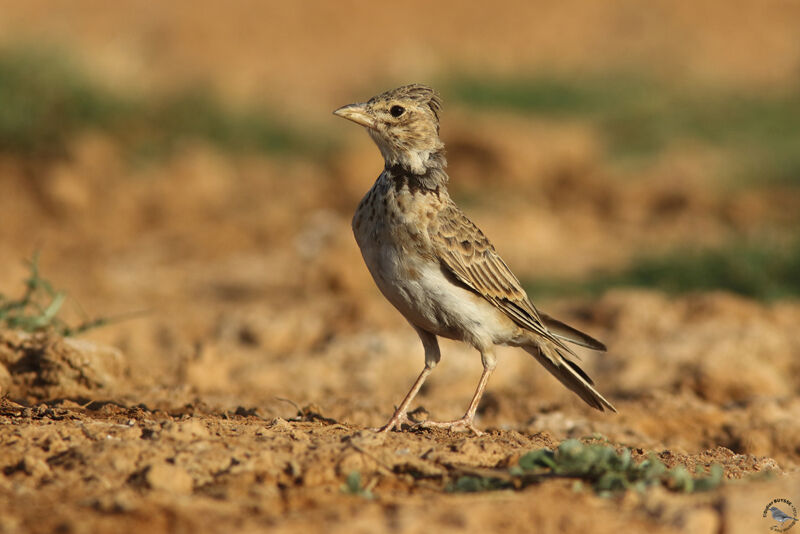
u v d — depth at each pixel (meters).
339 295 16.36
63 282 16.41
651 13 42.81
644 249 19.28
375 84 33.41
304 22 40.78
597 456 6.02
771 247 17.62
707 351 12.62
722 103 32.31
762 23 41.91
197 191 23.84
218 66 34.41
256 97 28.91
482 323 8.29
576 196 24.53
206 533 4.98
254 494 5.59
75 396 9.11
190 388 10.35
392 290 8.18
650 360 12.52
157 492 5.50
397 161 8.48
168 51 35.94
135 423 7.12
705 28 41.28
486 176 25.48
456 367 12.41
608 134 29.73
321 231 21.02
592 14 43.22
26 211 22.08
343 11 42.19
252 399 10.27
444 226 8.10
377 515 5.25
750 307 14.70
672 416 10.64
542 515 5.26
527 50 38.28
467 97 32.03
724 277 16.94
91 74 25.98
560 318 14.62
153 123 26.25
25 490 5.56
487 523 5.17
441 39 39.59
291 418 8.76
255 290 16.78
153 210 22.84
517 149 25.62
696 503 5.42
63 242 20.30
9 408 7.93
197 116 27.00
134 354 12.34
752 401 11.05
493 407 11.13
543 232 21.11
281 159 26.84
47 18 37.59
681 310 14.58
